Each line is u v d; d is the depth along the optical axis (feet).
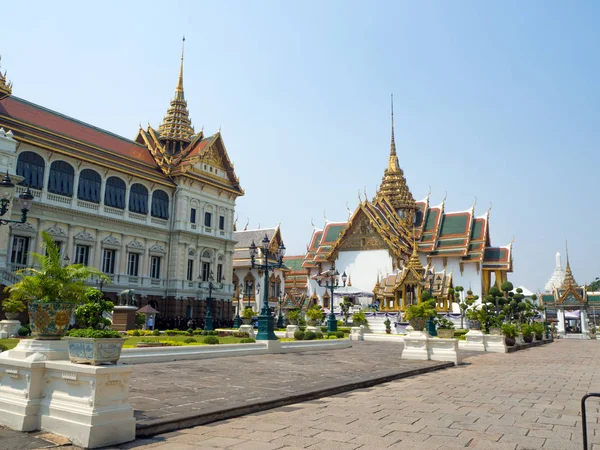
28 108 164.14
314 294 287.69
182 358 74.33
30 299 32.86
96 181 170.71
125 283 176.24
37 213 150.71
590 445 27.91
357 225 277.03
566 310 291.79
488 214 277.44
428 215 287.89
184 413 33.06
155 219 190.60
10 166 132.87
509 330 119.03
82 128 180.55
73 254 160.76
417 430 31.12
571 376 64.08
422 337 81.97
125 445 26.96
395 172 306.35
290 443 27.55
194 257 201.98
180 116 219.20
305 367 66.49
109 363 28.17
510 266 267.39
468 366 78.02
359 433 30.07
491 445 27.78
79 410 26.68
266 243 99.04
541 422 34.24
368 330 185.68
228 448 26.45
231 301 219.20
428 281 212.23
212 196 213.05
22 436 26.96
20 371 29.12
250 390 44.29
